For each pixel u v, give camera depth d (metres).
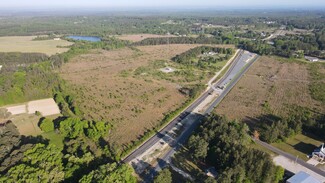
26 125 119.56
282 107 134.62
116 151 93.56
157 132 111.81
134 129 114.12
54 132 112.56
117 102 143.25
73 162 80.56
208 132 96.44
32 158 79.00
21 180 69.88
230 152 82.69
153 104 140.62
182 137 107.38
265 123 116.50
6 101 142.50
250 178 75.44
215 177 79.56
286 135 102.31
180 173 84.88
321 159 90.75
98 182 68.88
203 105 140.00
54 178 73.62
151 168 87.94
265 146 98.75
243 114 127.06
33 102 146.25
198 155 88.44
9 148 88.12
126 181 74.00
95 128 105.44
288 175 82.44
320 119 116.88
